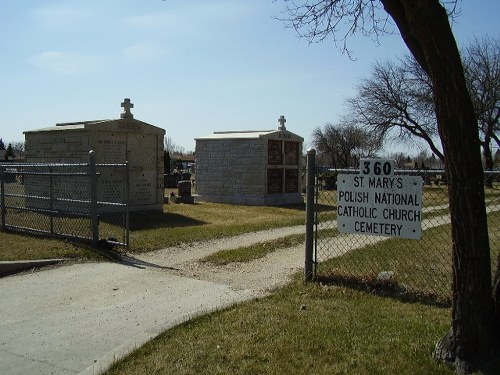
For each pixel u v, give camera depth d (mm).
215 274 7391
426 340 4281
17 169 12930
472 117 3643
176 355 4125
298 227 12930
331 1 5953
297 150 21422
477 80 32969
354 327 4691
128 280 6957
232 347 4254
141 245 9445
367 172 5953
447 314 5094
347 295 5898
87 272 7363
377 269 7207
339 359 3986
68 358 4273
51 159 14469
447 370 3688
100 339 4711
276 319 4969
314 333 4539
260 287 6570
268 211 17188
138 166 14969
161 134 15625
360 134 51281
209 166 21203
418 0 3516
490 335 3697
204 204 19453
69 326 5078
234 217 15125
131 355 4168
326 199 22016
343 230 6125
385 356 3998
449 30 3564
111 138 14133
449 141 3664
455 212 3729
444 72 3576
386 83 36562
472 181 3650
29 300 5996
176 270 7637
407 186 5738
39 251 8289
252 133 20812
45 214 11289
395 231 5828
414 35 3684
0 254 8023
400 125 36656
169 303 5867
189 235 10766
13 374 3955
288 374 3738
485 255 3705
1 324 5145
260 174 19766
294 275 7164
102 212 13727
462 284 3729
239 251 9094
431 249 8938
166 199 19922
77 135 13867
